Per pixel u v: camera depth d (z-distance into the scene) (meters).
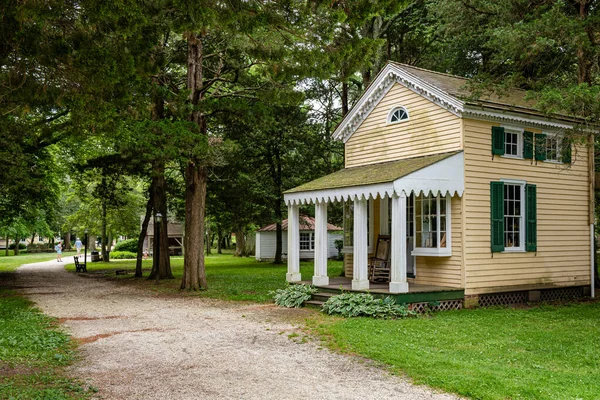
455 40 23.06
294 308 14.39
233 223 33.72
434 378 7.00
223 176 29.20
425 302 13.39
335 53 10.14
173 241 54.91
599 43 14.47
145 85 10.04
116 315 13.46
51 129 13.58
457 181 13.98
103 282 23.78
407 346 9.06
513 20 16.06
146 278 25.05
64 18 7.90
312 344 9.58
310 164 30.84
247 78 20.28
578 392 6.34
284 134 29.72
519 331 10.58
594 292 17.06
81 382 7.11
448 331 10.54
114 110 9.64
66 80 8.17
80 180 29.58
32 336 10.19
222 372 7.64
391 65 16.02
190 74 19.19
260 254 40.47
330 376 7.39
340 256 39.47
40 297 17.78
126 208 44.38
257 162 31.95
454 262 14.22
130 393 6.61
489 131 14.70
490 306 14.39
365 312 12.51
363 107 17.31
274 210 32.94
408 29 26.81
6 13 7.08
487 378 6.94
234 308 14.61
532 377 7.05
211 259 43.22
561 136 16.09
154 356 8.71
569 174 16.58
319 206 15.58
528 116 15.20
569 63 17.86
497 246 14.52
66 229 53.50
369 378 7.25
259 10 8.54
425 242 14.84
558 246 16.11
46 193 25.03
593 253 16.86
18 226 45.22
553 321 11.91
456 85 16.05
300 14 8.91
